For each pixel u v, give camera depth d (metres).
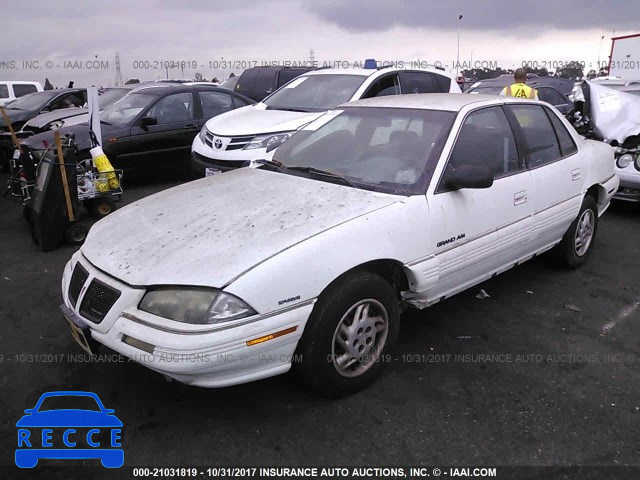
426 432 2.90
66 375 3.43
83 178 6.42
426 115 3.91
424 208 3.35
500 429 2.92
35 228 5.85
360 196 3.36
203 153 7.41
